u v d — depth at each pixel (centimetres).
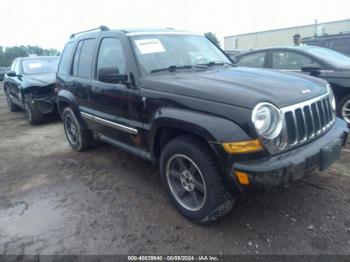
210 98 239
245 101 222
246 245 241
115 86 332
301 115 243
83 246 253
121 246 250
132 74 309
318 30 2558
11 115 884
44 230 278
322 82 303
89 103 399
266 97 228
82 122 445
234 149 218
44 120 716
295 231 254
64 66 479
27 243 261
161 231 266
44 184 376
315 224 261
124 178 378
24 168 435
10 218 302
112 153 471
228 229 262
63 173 406
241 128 220
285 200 299
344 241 238
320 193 307
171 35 368
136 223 280
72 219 293
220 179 239
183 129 250
